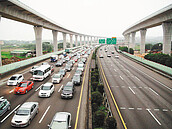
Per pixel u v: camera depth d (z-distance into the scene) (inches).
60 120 423.2
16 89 775.1
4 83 956.0
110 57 2596.0
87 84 978.1
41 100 691.4
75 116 546.9
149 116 554.9
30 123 491.5
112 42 2030.0
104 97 724.7
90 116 505.4
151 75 1256.2
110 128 439.2
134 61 2123.5
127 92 817.5
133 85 952.9
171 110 607.5
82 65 1439.5
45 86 771.4
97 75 994.7
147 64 1705.2
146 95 775.1
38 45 2204.7
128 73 1325.0
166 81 1062.4
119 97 740.0
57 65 1631.4
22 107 505.0
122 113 573.9
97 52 3550.7
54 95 764.6
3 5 1176.8
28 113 487.5
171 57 1462.8
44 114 555.2
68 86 765.9
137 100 705.0
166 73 1248.2
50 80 1051.9
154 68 1498.5
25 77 1109.7
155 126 487.5
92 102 624.7
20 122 458.0
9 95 748.0
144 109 611.8
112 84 968.9
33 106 527.8
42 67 1125.7
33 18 1823.3
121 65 1771.7
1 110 533.0
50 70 1238.9
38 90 835.4
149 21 2100.1
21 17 1518.2
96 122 466.9
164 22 1740.9
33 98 713.6
